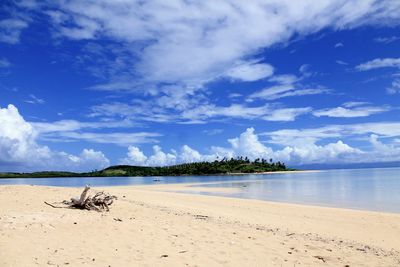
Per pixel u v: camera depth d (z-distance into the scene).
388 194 40.19
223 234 12.84
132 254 9.79
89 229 12.20
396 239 14.64
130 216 15.51
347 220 19.22
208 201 27.97
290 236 13.36
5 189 22.39
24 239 10.30
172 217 16.22
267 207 24.53
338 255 10.89
